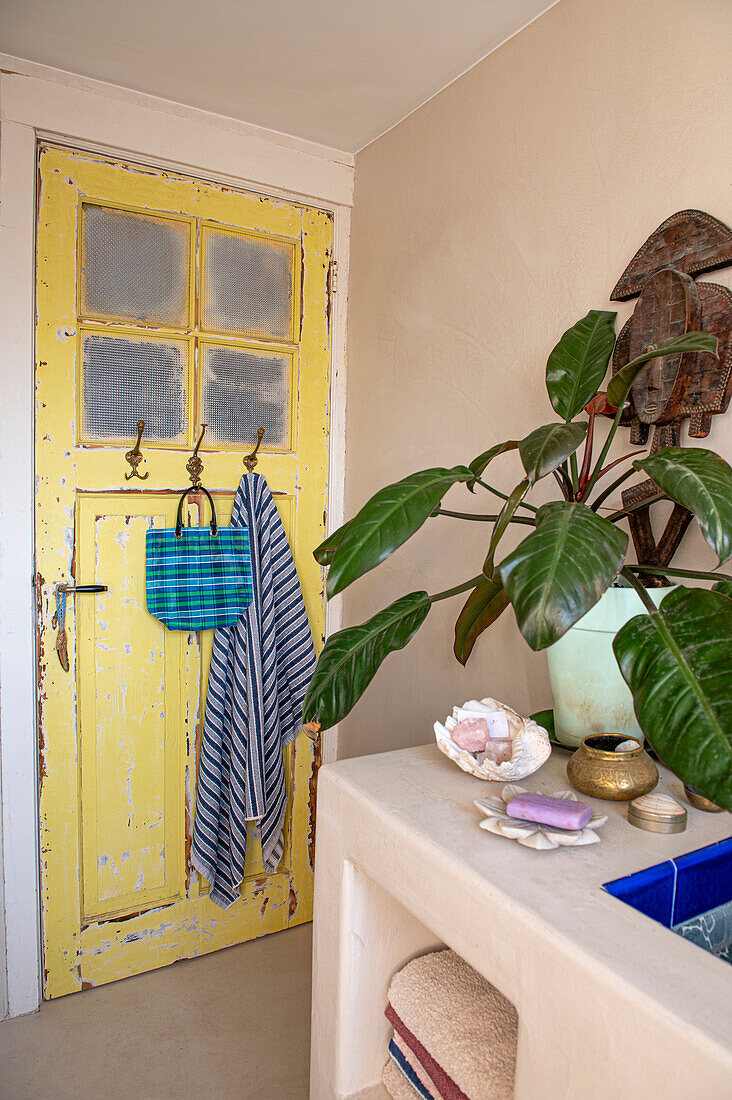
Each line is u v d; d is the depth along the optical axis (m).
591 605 0.72
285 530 2.05
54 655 1.75
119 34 1.50
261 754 1.89
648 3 1.19
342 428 2.10
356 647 1.07
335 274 2.06
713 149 1.09
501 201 1.50
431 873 0.81
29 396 1.66
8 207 1.61
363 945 0.99
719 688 0.71
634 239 1.22
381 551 0.88
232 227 1.90
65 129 1.66
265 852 1.98
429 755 1.10
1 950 1.70
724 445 1.08
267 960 1.97
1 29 1.49
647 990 0.57
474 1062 0.85
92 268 1.74
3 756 1.68
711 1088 0.51
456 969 0.99
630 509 1.05
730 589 0.90
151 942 1.92
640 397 1.17
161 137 1.76
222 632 1.89
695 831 0.86
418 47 1.52
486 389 1.55
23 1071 1.55
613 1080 0.59
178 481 1.88
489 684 1.54
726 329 1.06
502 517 0.85
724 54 1.07
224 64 1.61
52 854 1.77
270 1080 1.54
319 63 1.59
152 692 1.88
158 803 1.90
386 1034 1.03
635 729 1.03
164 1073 1.55
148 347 1.82
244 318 1.94
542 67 1.40
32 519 1.69
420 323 1.76
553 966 0.65
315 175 1.98
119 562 1.81
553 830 0.82
